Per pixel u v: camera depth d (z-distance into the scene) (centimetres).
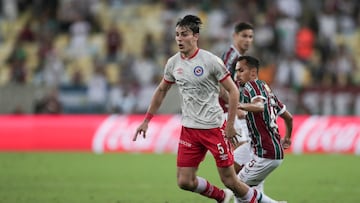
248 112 3155
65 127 6894
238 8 9125
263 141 3155
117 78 8488
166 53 8631
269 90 3184
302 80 8356
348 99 7556
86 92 7969
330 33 9006
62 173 5231
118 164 5794
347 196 4212
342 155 6500
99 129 6819
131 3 9738
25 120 6969
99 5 9669
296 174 5225
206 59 3030
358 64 8825
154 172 5309
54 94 7669
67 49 9075
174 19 9044
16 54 8825
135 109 7775
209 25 8969
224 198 3256
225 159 3066
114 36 8744
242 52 3694
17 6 9662
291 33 8712
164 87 3212
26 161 5941
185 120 3100
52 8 9512
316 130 6688
